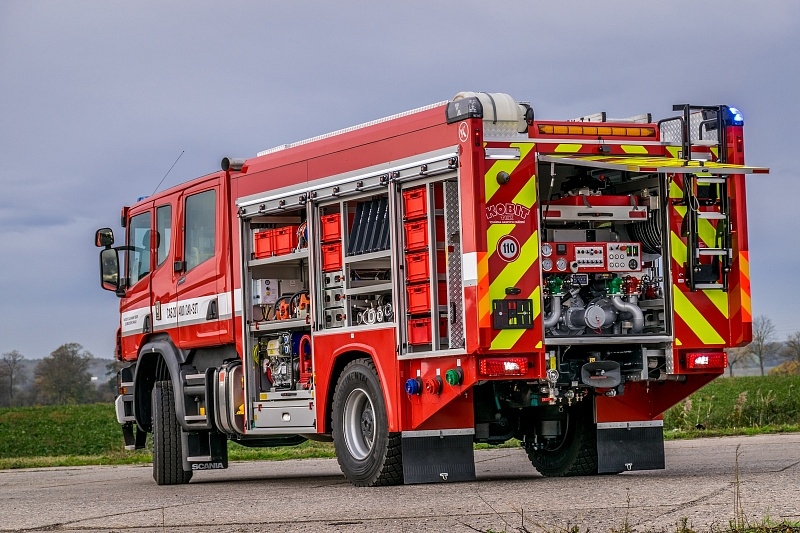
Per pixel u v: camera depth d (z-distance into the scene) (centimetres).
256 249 1304
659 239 1097
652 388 1170
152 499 1109
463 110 1020
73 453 3469
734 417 2364
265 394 1278
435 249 1055
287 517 870
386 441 1085
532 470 1369
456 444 1084
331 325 1188
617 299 1081
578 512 807
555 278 1059
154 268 1486
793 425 2136
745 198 1109
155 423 1401
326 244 1195
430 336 1054
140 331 1509
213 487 1291
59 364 8756
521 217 1029
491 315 1009
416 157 1068
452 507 873
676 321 1091
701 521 738
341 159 1164
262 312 1298
